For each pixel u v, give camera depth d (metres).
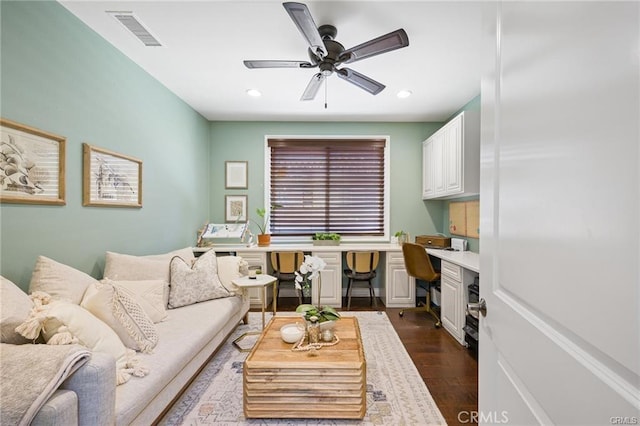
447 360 2.41
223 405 1.83
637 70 0.40
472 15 1.98
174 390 1.66
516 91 0.75
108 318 1.59
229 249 3.75
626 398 0.42
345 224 4.44
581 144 0.51
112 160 2.33
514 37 0.76
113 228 2.35
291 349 1.80
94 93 2.14
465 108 3.60
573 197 0.53
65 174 1.89
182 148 3.49
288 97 3.41
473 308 1.01
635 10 0.40
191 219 3.73
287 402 1.65
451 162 3.37
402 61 2.56
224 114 4.00
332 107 3.71
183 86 3.11
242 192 4.32
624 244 0.43
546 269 0.61
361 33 2.17
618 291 0.44
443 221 4.32
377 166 4.45
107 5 1.88
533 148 0.67
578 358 0.52
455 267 2.81
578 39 0.51
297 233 4.41
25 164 1.65
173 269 2.54
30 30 1.67
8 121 1.55
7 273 1.57
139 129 2.67
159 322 2.08
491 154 0.91
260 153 4.31
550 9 0.60
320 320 1.88
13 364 0.99
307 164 4.43
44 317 1.23
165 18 2.01
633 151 0.41
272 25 2.09
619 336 0.44
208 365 2.32
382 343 2.72
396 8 1.91
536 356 0.66
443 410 1.80
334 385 1.65
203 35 2.21
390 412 1.77
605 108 0.46
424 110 3.80
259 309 3.75
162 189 3.06
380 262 4.27
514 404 0.77
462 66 2.65
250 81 3.00
